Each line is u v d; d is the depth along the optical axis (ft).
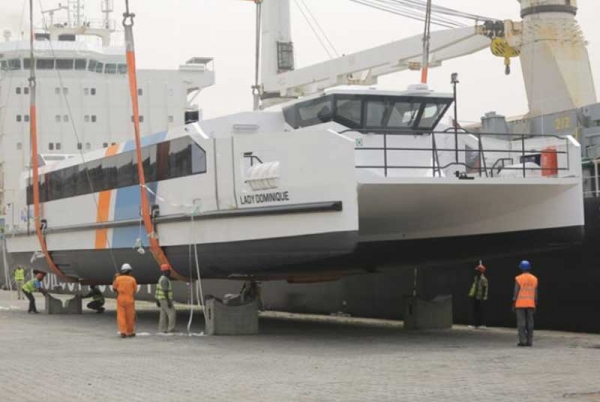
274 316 94.68
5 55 168.35
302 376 42.73
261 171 60.39
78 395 37.50
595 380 40.81
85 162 88.38
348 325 78.33
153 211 74.23
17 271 132.26
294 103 67.46
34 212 98.78
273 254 60.54
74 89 167.53
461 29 124.88
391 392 37.14
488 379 41.27
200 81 175.42
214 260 67.00
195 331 73.05
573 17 124.06
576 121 100.07
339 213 54.70
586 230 66.80
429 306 72.08
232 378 42.19
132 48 73.72
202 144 66.80
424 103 66.18
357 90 64.08
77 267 92.79
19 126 167.12
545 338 63.26
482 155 64.03
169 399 35.94
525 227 63.10
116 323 83.46
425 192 58.13
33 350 57.41
